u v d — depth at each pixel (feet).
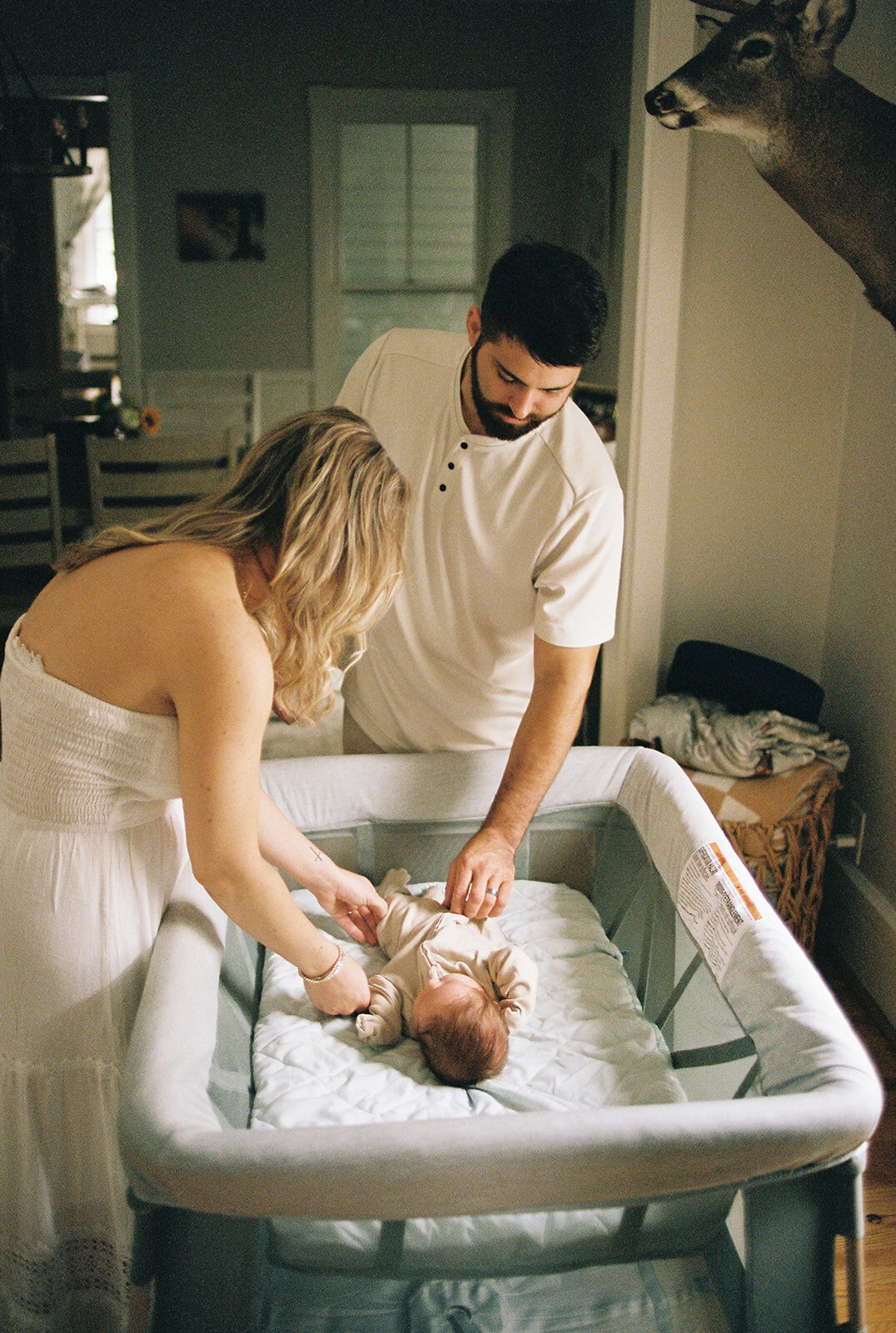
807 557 8.57
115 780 3.95
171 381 19.89
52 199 22.45
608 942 5.62
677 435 8.36
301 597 3.65
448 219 19.60
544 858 6.20
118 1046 4.17
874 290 7.19
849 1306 3.60
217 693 3.51
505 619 5.74
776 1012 3.95
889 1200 6.02
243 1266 3.50
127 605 3.65
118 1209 4.33
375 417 5.60
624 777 6.04
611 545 5.37
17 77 18.52
